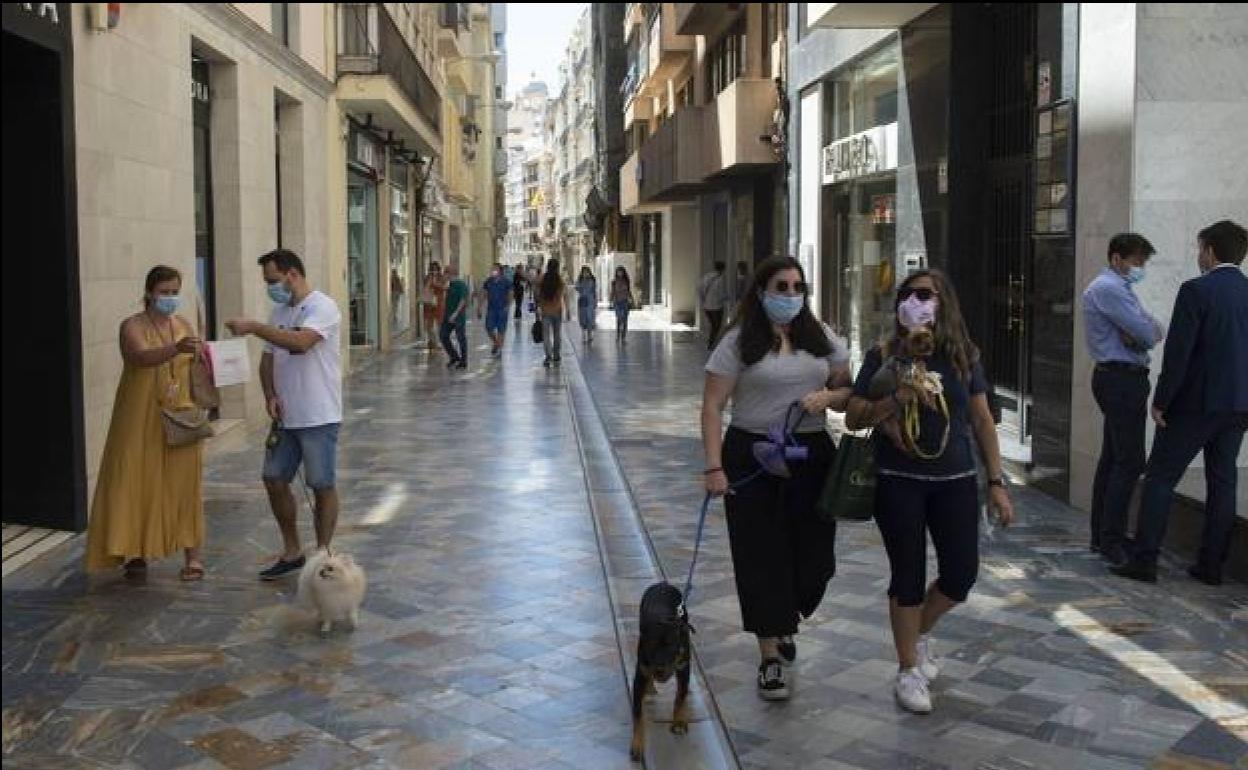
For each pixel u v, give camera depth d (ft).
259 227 42.80
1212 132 25.39
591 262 246.47
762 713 15.64
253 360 41.04
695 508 28.32
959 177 38.55
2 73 24.48
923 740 14.73
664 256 129.80
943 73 39.29
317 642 18.67
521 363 71.61
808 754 14.37
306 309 21.74
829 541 16.34
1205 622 19.08
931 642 18.21
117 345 27.91
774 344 15.98
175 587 21.74
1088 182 27.07
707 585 21.74
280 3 50.31
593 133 212.43
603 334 101.81
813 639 18.56
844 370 16.38
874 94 49.49
